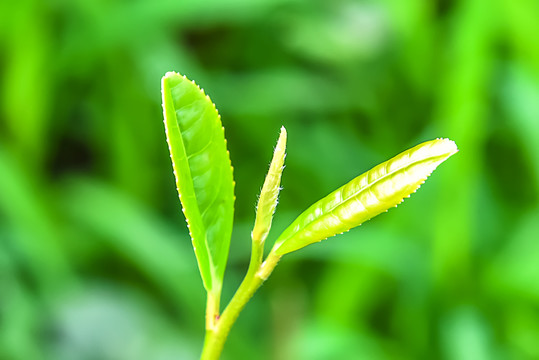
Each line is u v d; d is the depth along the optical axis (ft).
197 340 2.83
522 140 2.97
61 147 3.33
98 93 3.22
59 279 2.88
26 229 2.84
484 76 2.89
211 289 0.82
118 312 2.84
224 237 0.83
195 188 0.83
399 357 2.82
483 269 2.91
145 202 3.23
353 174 3.22
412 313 2.91
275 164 0.81
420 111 3.37
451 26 3.22
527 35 2.96
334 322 2.86
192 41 3.51
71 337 2.74
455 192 2.81
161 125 3.23
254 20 3.31
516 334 2.84
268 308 3.07
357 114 3.44
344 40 3.34
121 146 3.19
